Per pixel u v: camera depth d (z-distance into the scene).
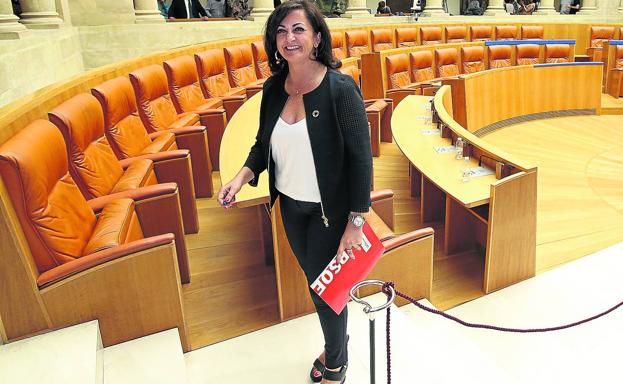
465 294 2.85
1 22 4.14
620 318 2.64
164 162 3.07
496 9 12.44
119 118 3.22
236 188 1.73
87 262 1.84
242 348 2.17
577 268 3.13
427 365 2.00
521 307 2.75
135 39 6.97
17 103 2.36
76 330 1.86
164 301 1.99
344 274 1.59
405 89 6.35
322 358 1.93
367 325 2.22
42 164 1.90
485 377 2.07
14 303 1.79
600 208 4.16
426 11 11.70
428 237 2.39
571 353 2.40
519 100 6.88
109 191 2.65
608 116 7.32
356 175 1.50
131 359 1.88
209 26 7.80
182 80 4.57
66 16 6.30
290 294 2.34
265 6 8.62
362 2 10.59
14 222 1.75
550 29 10.52
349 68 5.59
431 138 4.01
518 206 2.79
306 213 1.63
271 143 1.59
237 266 2.88
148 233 2.55
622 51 8.33
